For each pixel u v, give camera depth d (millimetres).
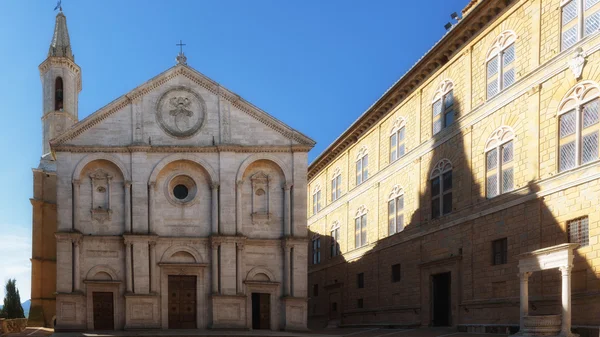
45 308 51750
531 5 29781
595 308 23906
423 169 40219
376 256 47219
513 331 28844
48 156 55531
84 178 40719
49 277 52406
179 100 42156
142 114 41625
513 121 30625
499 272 30797
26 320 50000
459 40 36188
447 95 37906
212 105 42375
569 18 27203
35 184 52781
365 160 51750
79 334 36250
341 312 54500
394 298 43375
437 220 37656
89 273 39438
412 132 42344
